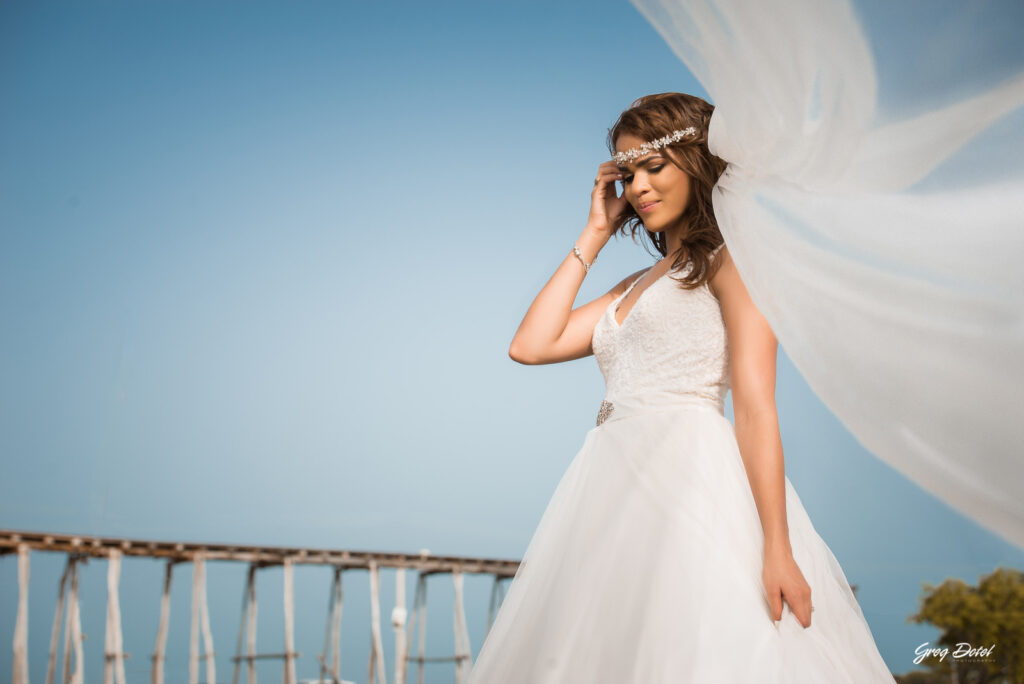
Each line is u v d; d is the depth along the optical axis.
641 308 1.80
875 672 1.50
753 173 1.43
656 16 1.42
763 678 1.38
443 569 26.97
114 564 21.47
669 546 1.54
